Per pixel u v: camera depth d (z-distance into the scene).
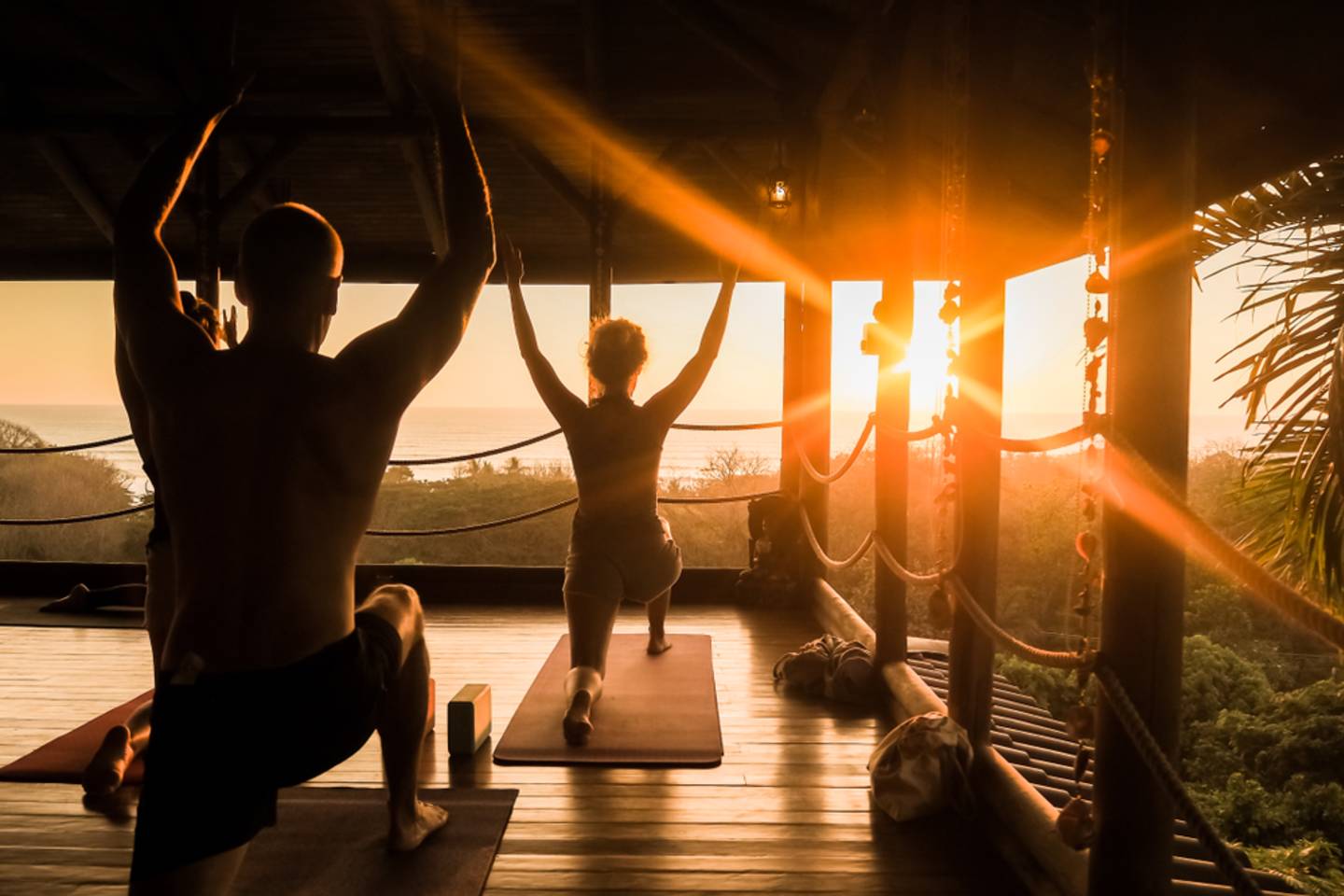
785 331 6.41
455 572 6.31
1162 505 1.39
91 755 3.19
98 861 2.43
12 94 6.04
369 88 6.18
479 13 5.73
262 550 1.30
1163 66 1.59
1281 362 4.28
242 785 1.28
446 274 1.44
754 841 2.60
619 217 6.32
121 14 5.65
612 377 3.37
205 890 1.28
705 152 6.63
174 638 1.30
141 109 6.29
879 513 3.90
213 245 5.84
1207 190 3.50
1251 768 12.16
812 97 5.65
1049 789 2.82
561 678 4.21
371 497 1.39
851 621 4.92
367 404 1.35
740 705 3.90
